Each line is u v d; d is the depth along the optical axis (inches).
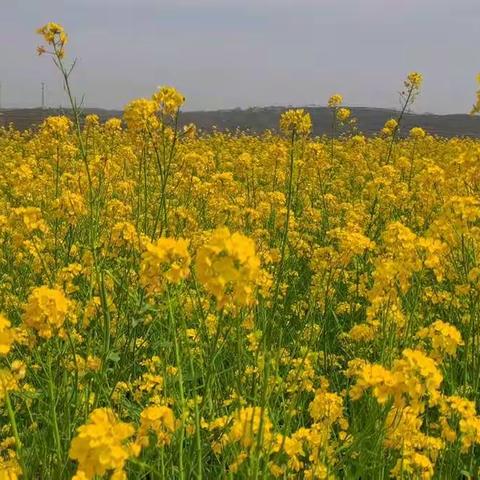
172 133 215.8
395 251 166.7
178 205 332.5
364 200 411.2
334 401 135.2
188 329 184.1
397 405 104.7
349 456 131.2
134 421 159.0
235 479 126.4
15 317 208.2
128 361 183.9
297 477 135.6
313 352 181.2
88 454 80.1
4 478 100.0
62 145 296.2
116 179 325.1
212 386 152.2
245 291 92.4
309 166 371.6
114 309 194.9
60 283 202.4
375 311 172.4
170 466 131.3
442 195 314.8
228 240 92.7
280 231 299.9
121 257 230.4
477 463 152.7
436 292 224.8
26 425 163.3
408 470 126.2
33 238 211.8
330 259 215.8
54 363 164.1
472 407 135.9
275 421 135.2
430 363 103.3
